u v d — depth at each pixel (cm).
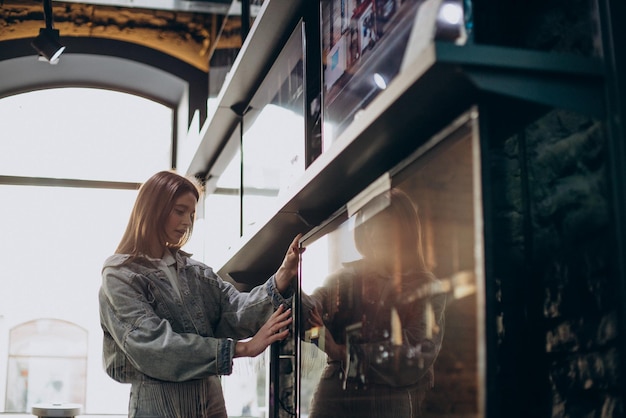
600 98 133
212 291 247
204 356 212
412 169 168
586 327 138
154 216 234
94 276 499
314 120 229
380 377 183
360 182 203
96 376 488
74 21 488
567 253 144
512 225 157
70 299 493
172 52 500
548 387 147
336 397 211
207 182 419
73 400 483
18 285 488
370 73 172
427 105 145
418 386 161
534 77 131
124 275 224
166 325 216
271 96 277
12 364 479
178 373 214
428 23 141
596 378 135
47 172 506
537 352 151
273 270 341
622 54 134
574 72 132
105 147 518
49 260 496
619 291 129
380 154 178
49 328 488
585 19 142
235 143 345
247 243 289
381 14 167
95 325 495
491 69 129
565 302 144
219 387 240
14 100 510
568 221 144
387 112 148
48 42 386
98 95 523
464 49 126
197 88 497
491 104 138
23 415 468
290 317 230
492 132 151
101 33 491
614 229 131
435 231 155
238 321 245
